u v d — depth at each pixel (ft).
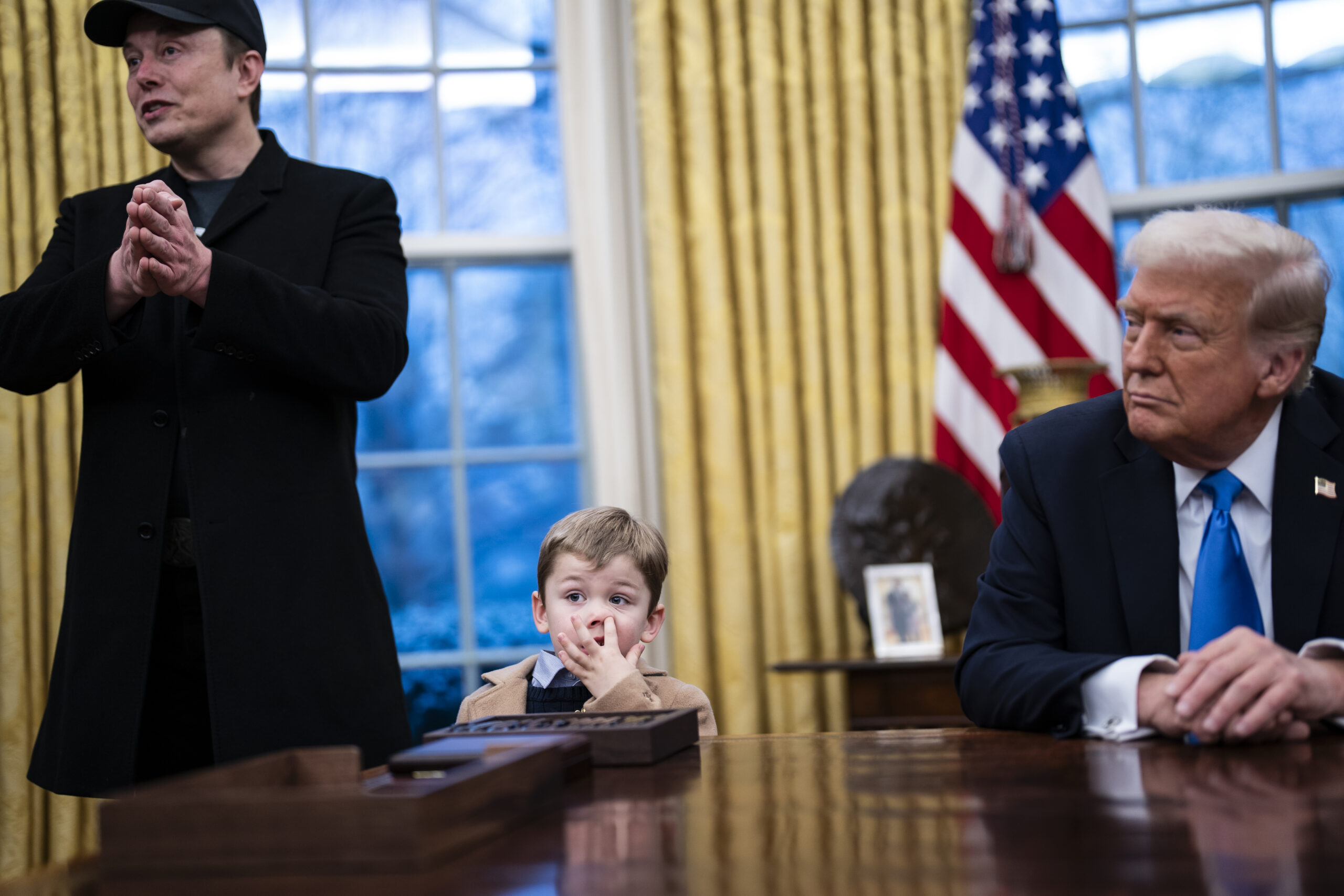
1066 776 2.55
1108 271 10.21
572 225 11.28
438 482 11.14
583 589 5.13
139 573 4.62
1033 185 10.32
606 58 11.08
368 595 4.95
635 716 3.16
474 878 1.75
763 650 10.29
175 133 5.07
